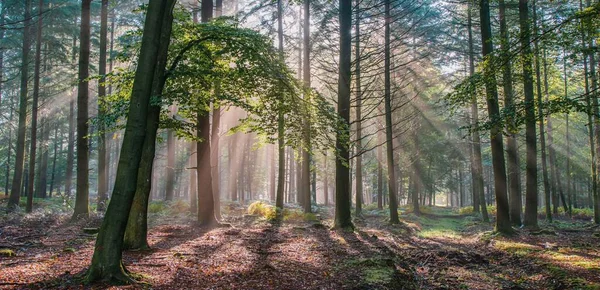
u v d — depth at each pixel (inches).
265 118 362.3
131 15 940.0
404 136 991.0
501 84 376.8
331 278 259.9
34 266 255.4
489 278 304.7
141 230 335.0
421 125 972.6
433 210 1382.9
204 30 334.3
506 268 341.4
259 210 709.3
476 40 853.8
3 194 1112.2
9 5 814.5
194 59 349.4
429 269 334.6
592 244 438.0
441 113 997.2
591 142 754.8
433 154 1081.4
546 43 319.9
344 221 546.6
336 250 371.2
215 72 345.7
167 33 295.9
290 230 522.9
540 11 705.6
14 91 1216.2
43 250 319.6
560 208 1184.8
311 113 348.8
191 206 695.1
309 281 250.2
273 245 389.1
